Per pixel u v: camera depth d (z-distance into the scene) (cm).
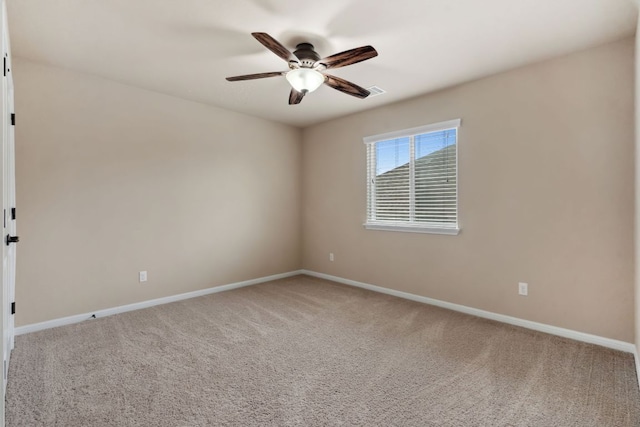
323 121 471
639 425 162
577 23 218
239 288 425
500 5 200
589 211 256
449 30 228
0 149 142
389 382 201
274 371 214
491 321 305
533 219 284
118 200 326
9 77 206
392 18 214
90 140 307
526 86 285
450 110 336
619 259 244
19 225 272
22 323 273
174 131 365
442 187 349
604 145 248
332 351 243
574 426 162
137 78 314
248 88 340
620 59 241
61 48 255
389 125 393
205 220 395
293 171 499
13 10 203
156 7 203
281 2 197
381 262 406
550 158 274
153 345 252
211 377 206
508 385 197
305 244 510
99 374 208
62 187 293
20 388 191
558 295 272
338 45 249
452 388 194
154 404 177
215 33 233
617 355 235
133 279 337
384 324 297
